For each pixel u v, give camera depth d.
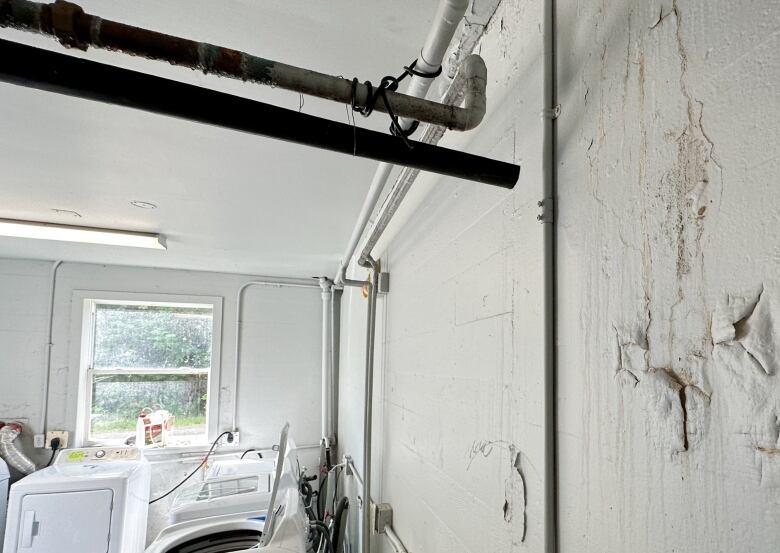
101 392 3.46
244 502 2.32
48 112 1.26
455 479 1.06
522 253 0.79
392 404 1.76
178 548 2.03
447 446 1.12
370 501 1.96
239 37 0.99
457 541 1.03
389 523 1.69
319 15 0.92
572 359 0.64
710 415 0.43
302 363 3.95
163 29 0.96
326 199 1.98
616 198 0.57
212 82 1.12
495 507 0.85
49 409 3.25
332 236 2.60
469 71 0.75
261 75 0.61
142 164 1.61
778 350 0.37
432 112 0.71
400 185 1.27
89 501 2.59
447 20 0.69
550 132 0.71
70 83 0.53
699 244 0.45
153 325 3.65
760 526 0.38
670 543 0.46
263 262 3.37
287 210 2.13
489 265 0.92
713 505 0.42
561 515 0.64
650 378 0.50
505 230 0.86
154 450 3.42
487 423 0.90
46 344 3.29
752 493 0.38
